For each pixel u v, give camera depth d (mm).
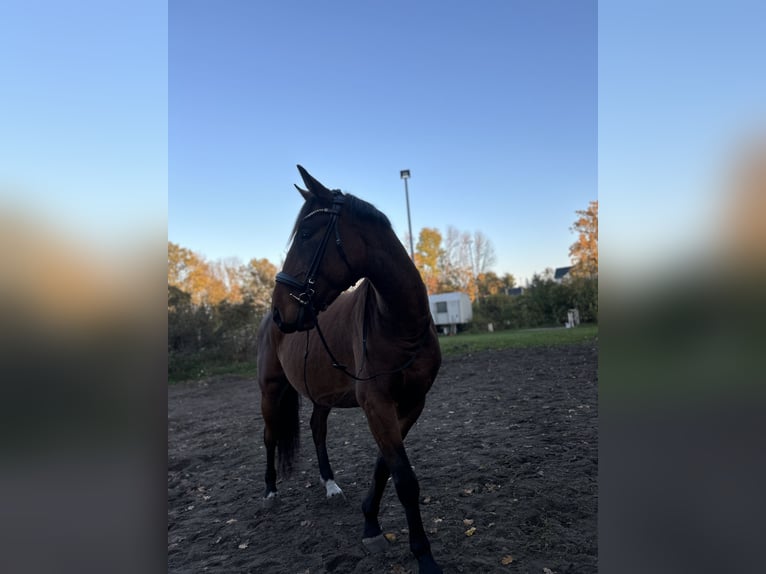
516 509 3041
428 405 6988
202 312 16422
